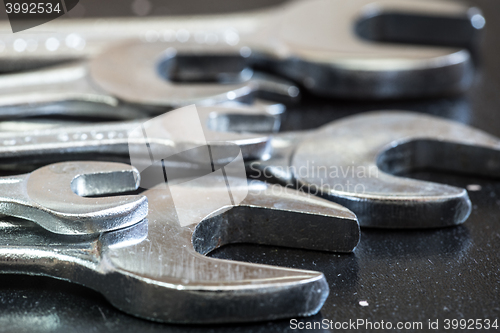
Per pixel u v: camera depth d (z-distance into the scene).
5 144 0.26
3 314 0.23
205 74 0.36
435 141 0.28
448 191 0.25
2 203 0.23
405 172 0.29
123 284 0.22
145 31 0.39
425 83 0.34
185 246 0.23
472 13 0.44
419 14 0.44
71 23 0.41
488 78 0.39
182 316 0.22
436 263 0.24
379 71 0.33
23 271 0.23
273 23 0.40
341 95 0.34
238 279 0.22
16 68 0.34
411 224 0.25
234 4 0.54
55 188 0.24
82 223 0.23
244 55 0.35
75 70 0.32
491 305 0.23
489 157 0.28
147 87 0.31
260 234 0.25
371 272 0.24
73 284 0.23
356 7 0.43
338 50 0.35
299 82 0.36
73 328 0.22
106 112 0.30
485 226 0.26
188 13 0.49
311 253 0.25
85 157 0.26
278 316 0.22
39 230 0.24
